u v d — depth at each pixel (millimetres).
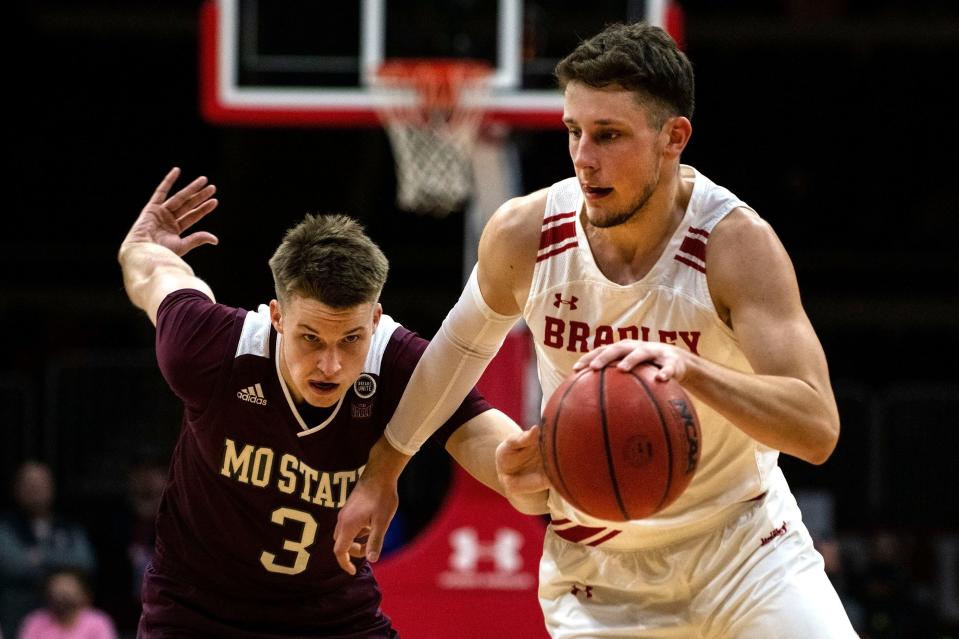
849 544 29156
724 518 10289
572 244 9891
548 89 24656
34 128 43906
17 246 42094
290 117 24969
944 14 43688
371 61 24938
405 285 41625
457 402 10625
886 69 44656
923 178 44156
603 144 9102
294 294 9672
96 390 31453
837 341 41250
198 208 12484
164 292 11219
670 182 9469
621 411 8617
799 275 42469
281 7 25172
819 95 44750
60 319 39188
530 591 20859
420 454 31266
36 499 24562
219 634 10773
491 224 10312
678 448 8625
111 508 30500
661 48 9156
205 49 25094
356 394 10477
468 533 20953
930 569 29516
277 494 10523
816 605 9984
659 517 10227
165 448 31156
